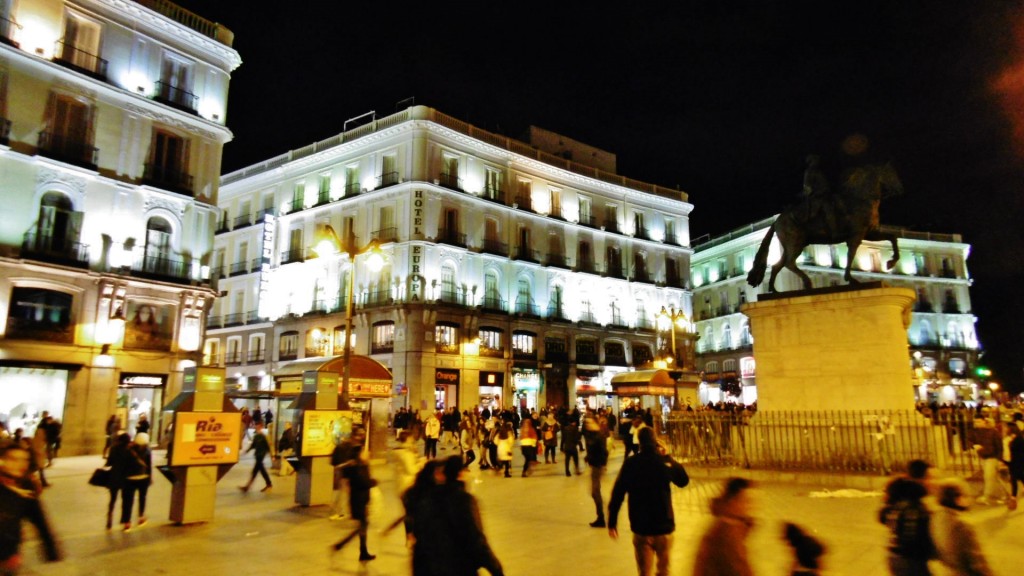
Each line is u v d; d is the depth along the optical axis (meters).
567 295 48.69
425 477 5.10
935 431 12.99
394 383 39.06
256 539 10.12
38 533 5.28
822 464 13.64
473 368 41.66
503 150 45.97
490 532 10.30
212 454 11.75
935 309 63.22
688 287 57.09
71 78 25.78
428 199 41.28
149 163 28.23
